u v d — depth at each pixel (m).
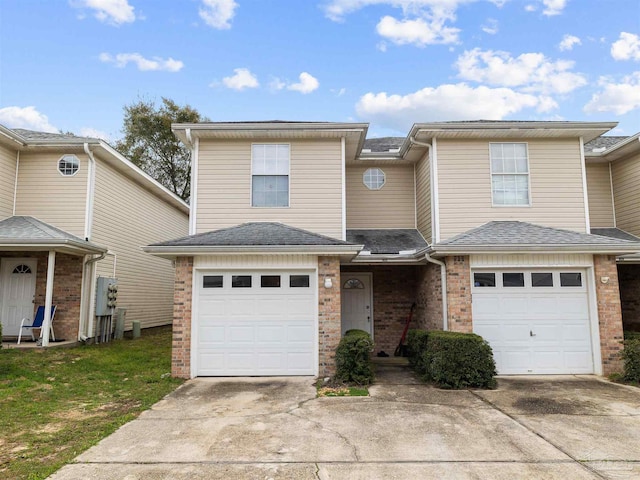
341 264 11.56
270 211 10.91
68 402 6.87
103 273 13.69
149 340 14.06
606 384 8.15
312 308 8.90
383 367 10.12
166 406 6.63
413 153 12.09
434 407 6.54
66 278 12.47
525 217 10.78
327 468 4.29
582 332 9.18
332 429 5.49
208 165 11.02
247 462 4.45
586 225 10.77
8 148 12.45
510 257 9.23
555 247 8.91
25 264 12.55
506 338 9.16
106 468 4.29
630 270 12.05
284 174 11.08
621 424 5.73
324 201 10.98
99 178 13.34
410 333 10.28
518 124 10.62
